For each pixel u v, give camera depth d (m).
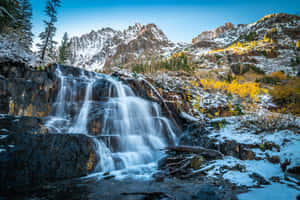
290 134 6.10
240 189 3.80
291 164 4.35
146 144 7.33
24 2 21.64
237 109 9.66
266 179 4.14
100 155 5.42
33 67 9.11
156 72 21.14
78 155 4.93
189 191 3.77
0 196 3.41
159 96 10.45
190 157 6.19
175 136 8.60
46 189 3.82
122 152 6.31
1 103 6.08
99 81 9.52
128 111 8.52
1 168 3.75
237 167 5.06
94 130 7.00
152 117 8.77
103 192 3.71
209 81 17.80
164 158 6.26
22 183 3.90
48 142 4.65
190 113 9.93
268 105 12.23
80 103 8.16
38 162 4.28
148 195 3.59
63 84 8.21
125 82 10.79
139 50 150.62
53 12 22.00
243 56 73.00
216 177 4.63
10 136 4.38
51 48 22.39
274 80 27.30
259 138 6.22
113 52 168.25
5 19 14.84
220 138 6.86
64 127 6.60
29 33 21.41
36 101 7.11
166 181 4.43
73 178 4.58
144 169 5.43
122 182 4.34
